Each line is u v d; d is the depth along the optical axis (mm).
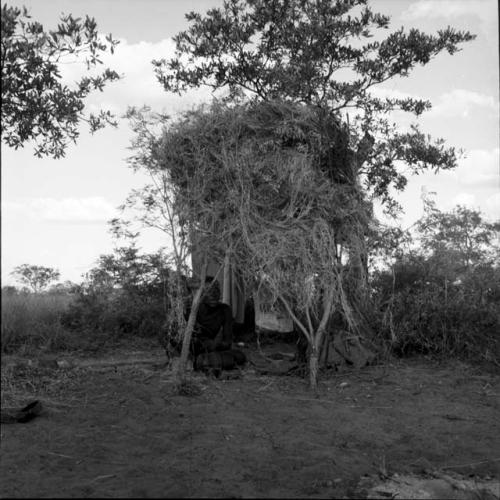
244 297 10602
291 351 9648
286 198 8508
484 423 6980
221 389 7688
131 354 9672
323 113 9391
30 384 7441
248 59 11977
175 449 5691
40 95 7777
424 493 5102
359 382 8430
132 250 11383
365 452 5941
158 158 8062
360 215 9031
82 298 11211
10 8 6988
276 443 5961
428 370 9156
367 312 9781
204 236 8109
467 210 11086
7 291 11242
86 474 5074
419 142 11672
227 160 8094
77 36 7438
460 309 9922
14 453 5535
